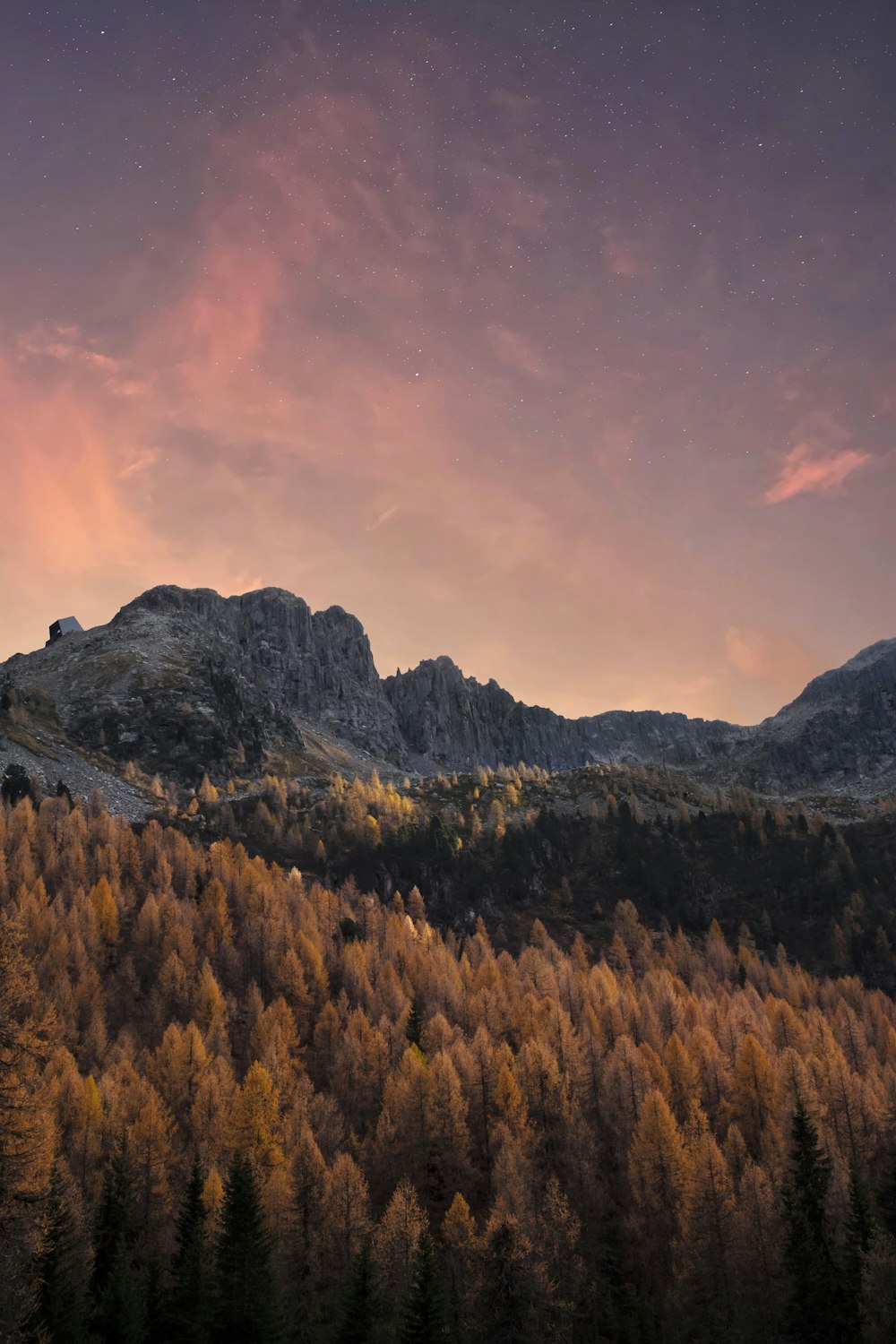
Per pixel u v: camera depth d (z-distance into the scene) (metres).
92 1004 114.00
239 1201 64.50
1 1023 32.44
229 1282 61.69
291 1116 90.19
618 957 192.50
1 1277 34.12
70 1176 65.38
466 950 182.75
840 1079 102.56
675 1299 75.12
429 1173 92.50
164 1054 98.62
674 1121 90.31
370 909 186.50
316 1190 75.62
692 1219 78.81
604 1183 93.06
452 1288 69.31
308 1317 67.31
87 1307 59.28
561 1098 102.25
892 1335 65.38
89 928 131.62
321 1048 117.88
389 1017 128.12
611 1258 82.50
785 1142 95.69
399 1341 60.44
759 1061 108.19
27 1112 32.75
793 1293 71.69
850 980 176.12
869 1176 92.88
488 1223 71.00
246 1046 117.62
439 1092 94.44
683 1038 129.12
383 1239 70.00
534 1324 66.75
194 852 183.50
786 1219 77.25
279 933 146.38
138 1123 78.56
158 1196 74.44
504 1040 121.81
